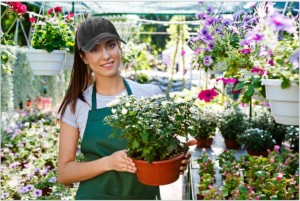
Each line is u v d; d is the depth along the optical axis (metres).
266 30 1.53
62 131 2.04
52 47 3.27
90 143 1.99
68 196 3.37
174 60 10.98
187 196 3.97
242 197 2.53
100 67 1.89
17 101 5.39
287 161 3.34
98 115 1.99
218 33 2.82
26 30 11.17
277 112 1.52
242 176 3.09
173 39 11.08
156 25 17.97
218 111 5.32
